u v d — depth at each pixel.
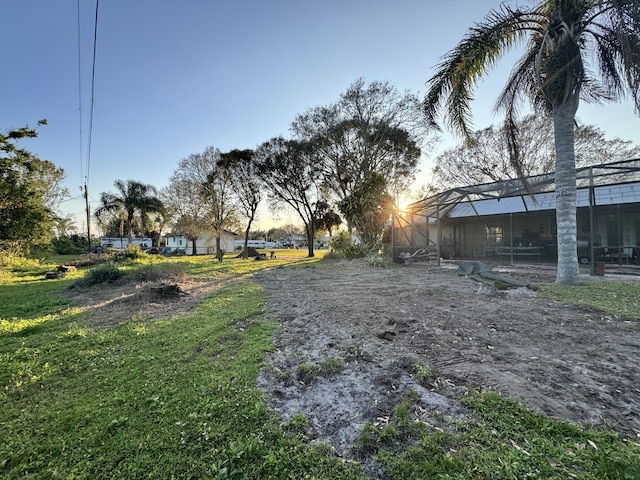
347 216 17.05
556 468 1.53
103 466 1.71
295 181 22.59
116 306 5.96
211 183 23.42
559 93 6.71
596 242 12.77
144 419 2.13
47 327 4.64
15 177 14.27
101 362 3.18
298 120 20.86
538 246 14.24
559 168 6.97
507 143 7.93
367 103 18.83
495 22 6.73
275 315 4.93
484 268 9.05
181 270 10.65
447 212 16.75
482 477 1.51
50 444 1.89
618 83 6.85
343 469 1.63
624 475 1.45
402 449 1.76
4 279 11.05
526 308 4.79
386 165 19.61
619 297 5.43
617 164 9.34
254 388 2.52
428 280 8.34
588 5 6.13
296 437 1.90
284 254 30.84
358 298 6.02
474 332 3.72
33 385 2.69
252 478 1.59
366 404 2.26
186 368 2.96
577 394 2.24
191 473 1.64
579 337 3.45
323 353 3.26
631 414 1.99
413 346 3.34
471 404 2.15
